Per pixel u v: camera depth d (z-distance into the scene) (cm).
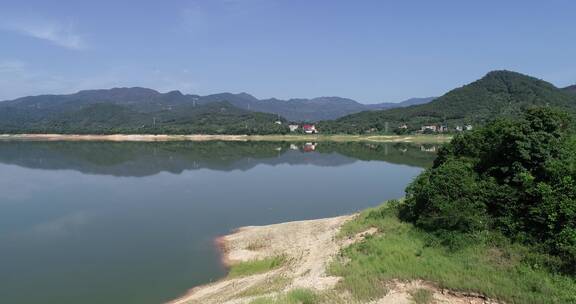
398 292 1838
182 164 8888
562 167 2292
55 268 2942
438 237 2345
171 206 4903
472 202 2495
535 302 1644
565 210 2042
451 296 1781
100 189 6003
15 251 3303
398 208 3072
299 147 14312
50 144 15438
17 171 7825
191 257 3162
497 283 1798
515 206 2342
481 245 2170
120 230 3900
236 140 18312
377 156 10906
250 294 2120
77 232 3841
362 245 2436
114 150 12469
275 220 4266
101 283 2689
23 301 2436
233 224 4103
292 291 1912
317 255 2652
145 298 2481
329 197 5475
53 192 5769
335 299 1792
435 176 2727
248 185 6369
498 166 2653
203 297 2331
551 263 1877
